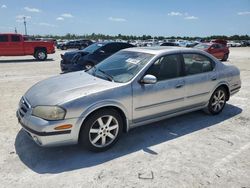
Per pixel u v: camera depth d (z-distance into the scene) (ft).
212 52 60.34
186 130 15.48
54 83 13.74
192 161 11.84
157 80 14.01
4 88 26.37
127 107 12.89
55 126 10.99
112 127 12.77
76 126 11.43
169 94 14.51
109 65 15.33
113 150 12.83
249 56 81.05
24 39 60.75
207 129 15.70
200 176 10.64
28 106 12.00
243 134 15.06
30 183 10.05
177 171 10.98
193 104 16.19
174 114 15.37
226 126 16.24
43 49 62.54
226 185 10.08
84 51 34.24
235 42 205.26
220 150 13.00
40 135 10.98
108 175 10.64
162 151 12.79
